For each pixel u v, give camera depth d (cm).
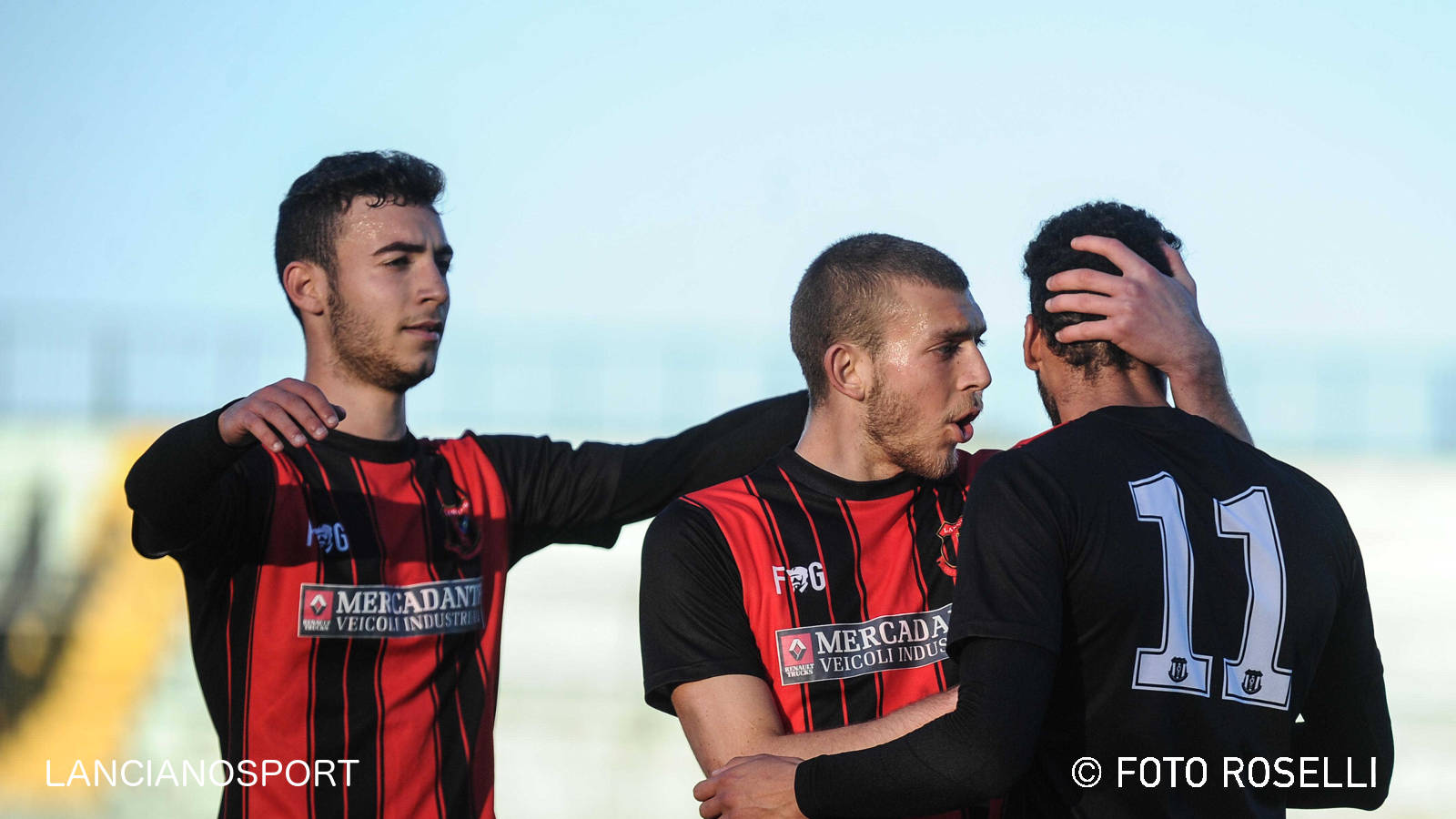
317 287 432
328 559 412
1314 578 328
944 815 369
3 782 1448
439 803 414
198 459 350
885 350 387
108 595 1552
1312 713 357
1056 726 322
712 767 365
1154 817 312
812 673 379
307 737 402
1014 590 310
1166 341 349
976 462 429
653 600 384
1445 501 1670
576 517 467
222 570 402
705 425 478
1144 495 321
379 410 436
